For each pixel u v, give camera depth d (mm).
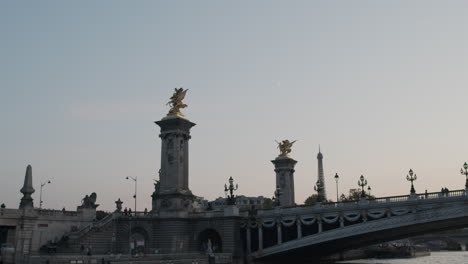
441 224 78312
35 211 85938
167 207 95188
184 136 100188
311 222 84688
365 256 157625
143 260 69438
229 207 91438
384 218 76562
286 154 143500
